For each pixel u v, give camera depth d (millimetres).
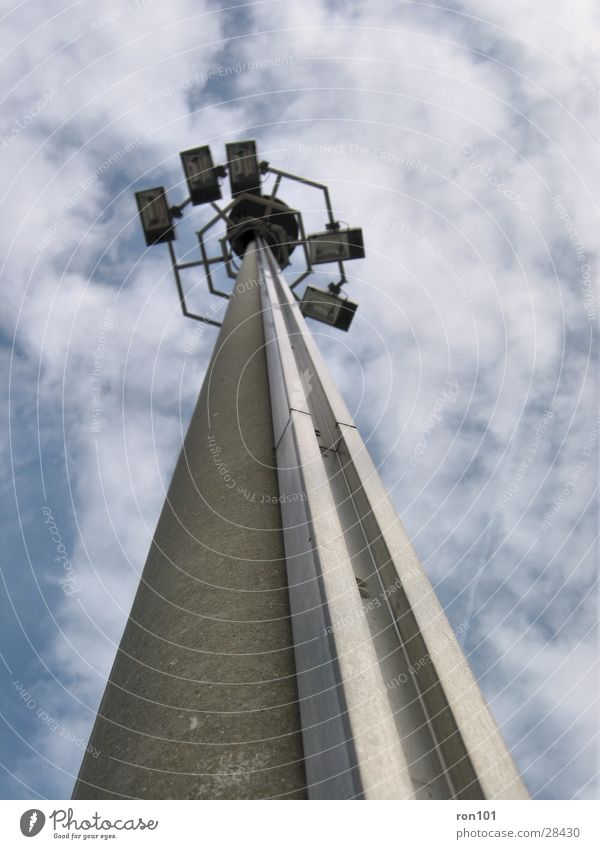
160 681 2734
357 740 2086
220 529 3598
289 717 2488
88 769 2672
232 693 2566
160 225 11039
